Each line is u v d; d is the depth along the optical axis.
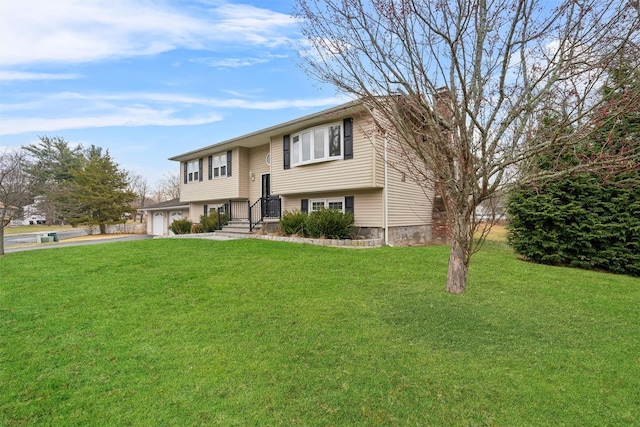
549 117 3.37
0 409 2.44
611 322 3.86
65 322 4.07
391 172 10.91
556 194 7.68
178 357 3.16
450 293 4.57
